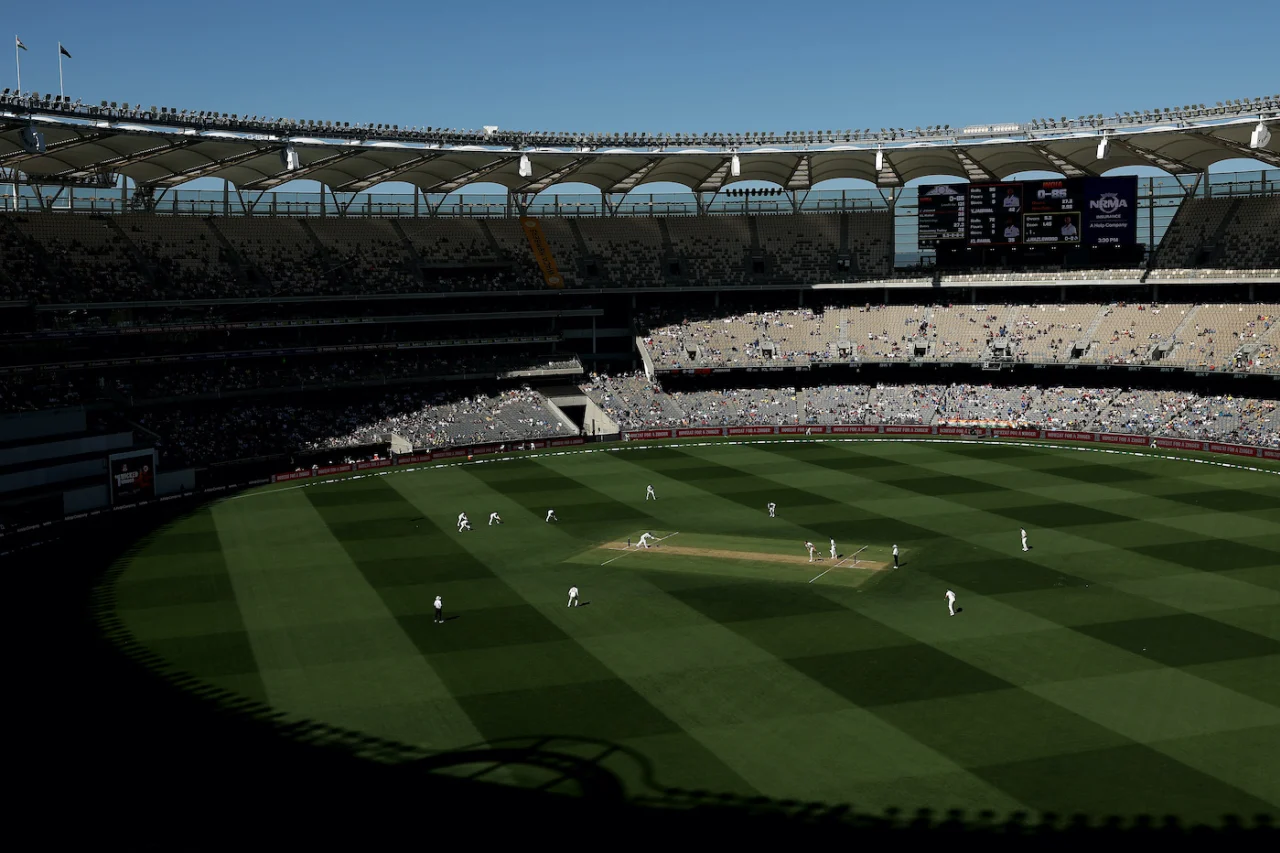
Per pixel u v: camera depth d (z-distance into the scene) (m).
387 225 119.75
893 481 83.94
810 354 117.81
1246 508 71.44
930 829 31.58
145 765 36.53
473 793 34.22
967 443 101.38
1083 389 109.44
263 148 92.62
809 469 90.19
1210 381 104.62
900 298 124.62
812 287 123.19
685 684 43.06
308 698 42.28
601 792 34.19
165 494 82.56
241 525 72.88
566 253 124.75
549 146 106.50
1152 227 119.19
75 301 91.62
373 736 38.66
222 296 101.19
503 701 41.69
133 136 84.25
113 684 43.94
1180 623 48.88
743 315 125.00
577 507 77.00
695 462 95.00
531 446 103.62
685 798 33.69
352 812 33.09
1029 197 111.44
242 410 99.62
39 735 39.09
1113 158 110.31
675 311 126.38
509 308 120.31
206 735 38.91
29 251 94.31
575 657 46.38
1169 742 36.88
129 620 52.28
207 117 86.69
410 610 53.31
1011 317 116.56
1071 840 30.77
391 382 107.56
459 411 108.75
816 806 33.06
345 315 109.81
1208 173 115.69
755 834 31.47
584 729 39.00
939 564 59.50
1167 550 61.31
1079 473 85.19
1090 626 48.78
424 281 114.75
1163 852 30.06
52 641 49.34
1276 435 91.62
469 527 71.12
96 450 79.62
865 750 36.84
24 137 75.19
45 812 33.38
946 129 106.94
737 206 133.12
